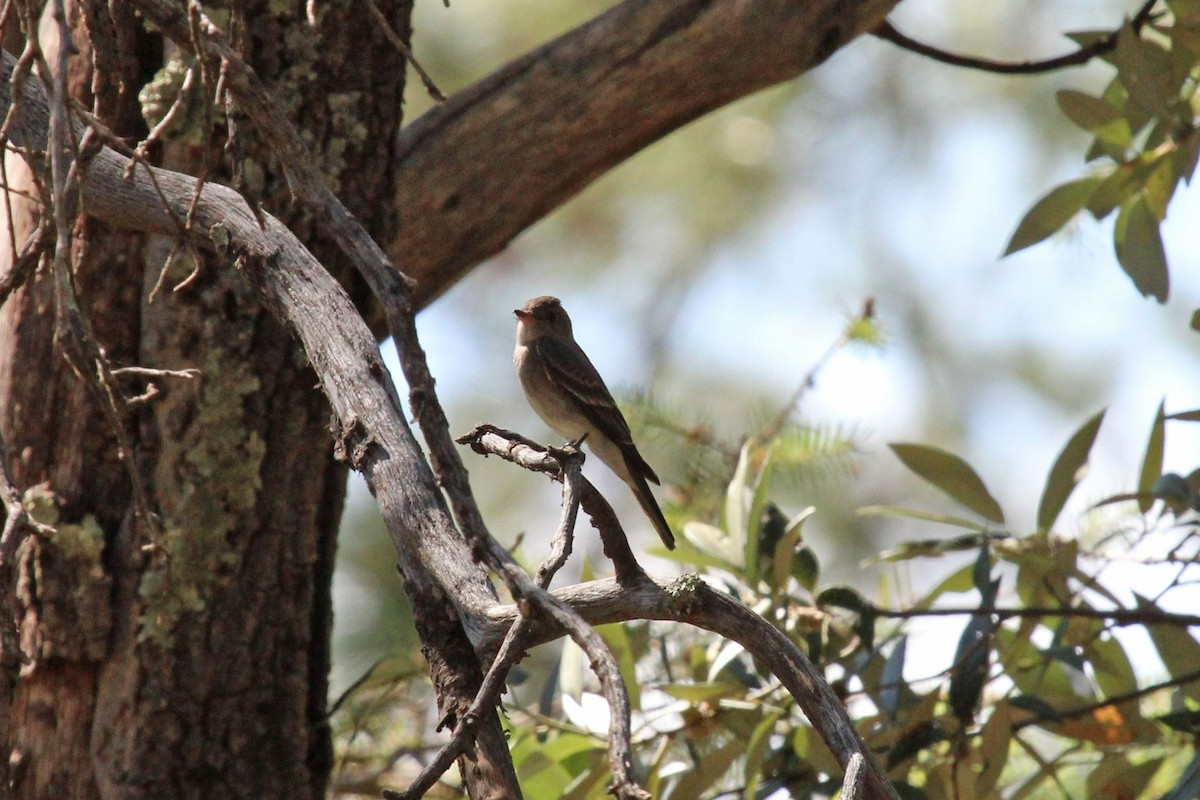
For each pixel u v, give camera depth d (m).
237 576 6.69
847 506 12.91
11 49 6.68
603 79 8.15
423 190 8.03
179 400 6.63
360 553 10.94
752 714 7.73
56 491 6.58
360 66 7.11
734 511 8.09
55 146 4.23
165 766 6.48
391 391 4.89
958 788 7.35
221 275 6.65
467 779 4.54
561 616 3.63
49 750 6.44
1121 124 8.58
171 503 6.60
